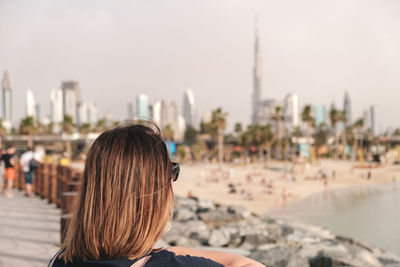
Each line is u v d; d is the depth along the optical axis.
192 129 137.38
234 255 0.89
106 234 0.78
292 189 48.94
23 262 4.67
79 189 0.88
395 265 9.27
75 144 120.69
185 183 55.12
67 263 0.82
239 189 47.72
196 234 9.93
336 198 40.81
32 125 93.06
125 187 0.80
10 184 11.55
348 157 136.50
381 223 24.44
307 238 10.37
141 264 0.78
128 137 0.86
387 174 72.50
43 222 7.36
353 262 7.68
